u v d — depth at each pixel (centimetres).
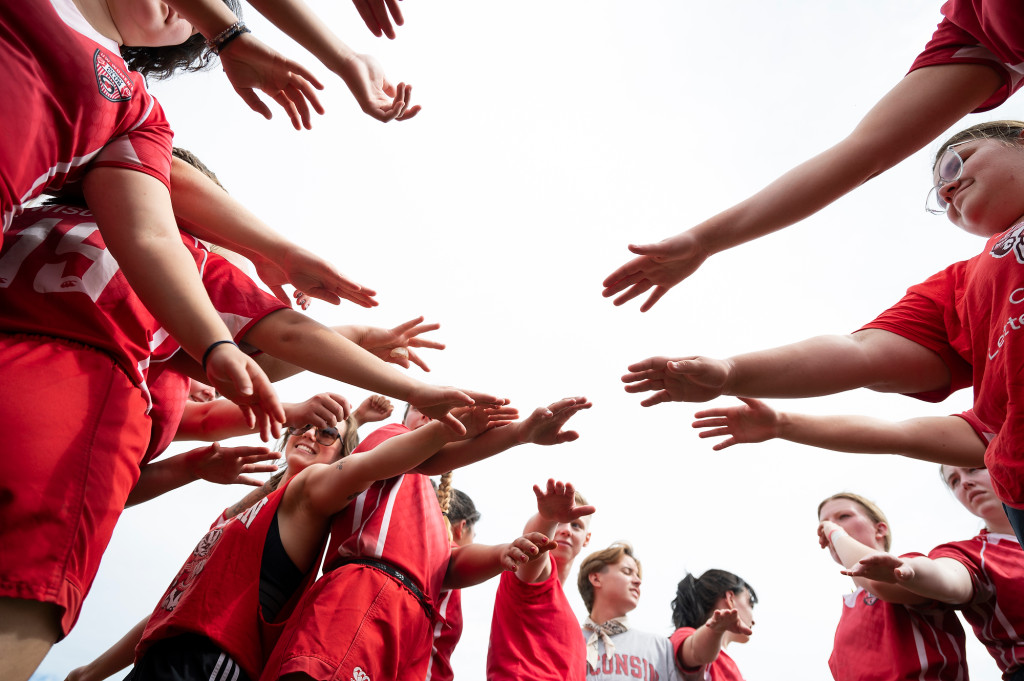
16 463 114
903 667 223
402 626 188
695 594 335
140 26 148
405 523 209
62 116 122
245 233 177
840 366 172
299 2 154
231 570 188
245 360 126
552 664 225
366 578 190
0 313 127
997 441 152
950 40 156
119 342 133
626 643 294
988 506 239
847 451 196
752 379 169
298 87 161
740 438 194
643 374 172
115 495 128
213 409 214
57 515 117
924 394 183
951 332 175
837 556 254
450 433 193
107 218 134
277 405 126
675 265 174
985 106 159
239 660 178
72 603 119
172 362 158
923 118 155
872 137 158
